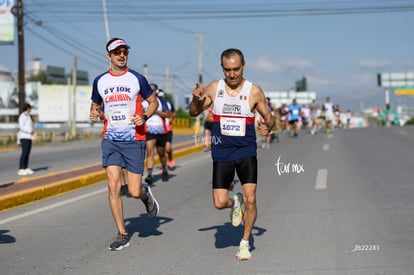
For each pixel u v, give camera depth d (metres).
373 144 21.97
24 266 5.93
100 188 11.84
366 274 5.36
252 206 5.90
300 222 7.81
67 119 63.81
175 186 12.08
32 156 22.47
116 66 6.63
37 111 65.00
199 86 5.66
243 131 5.83
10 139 34.81
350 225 7.54
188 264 5.87
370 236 6.88
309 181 12.02
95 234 7.42
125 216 8.70
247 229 6.00
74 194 11.04
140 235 7.32
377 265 5.64
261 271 5.54
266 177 12.93
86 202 10.03
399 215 8.11
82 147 29.30
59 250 6.59
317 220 7.91
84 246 6.76
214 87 5.91
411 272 5.38
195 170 15.11
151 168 12.37
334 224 7.62
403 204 8.98
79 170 14.04
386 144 21.75
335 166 14.81
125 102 6.61
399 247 6.30
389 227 7.35
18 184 11.16
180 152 19.48
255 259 5.99
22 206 9.68
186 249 6.51
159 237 7.17
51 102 63.84
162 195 10.82
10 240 7.14
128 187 6.79
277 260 5.93
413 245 6.38
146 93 6.70
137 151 6.70
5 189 10.40
